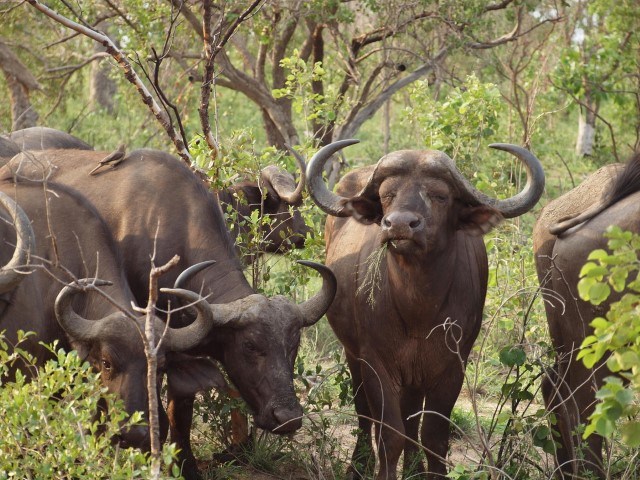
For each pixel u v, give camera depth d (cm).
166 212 977
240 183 1251
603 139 2634
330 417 1048
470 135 1299
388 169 795
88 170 1044
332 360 1276
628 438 620
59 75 2050
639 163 825
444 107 1292
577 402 845
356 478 934
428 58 1741
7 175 1033
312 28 1748
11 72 1969
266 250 1266
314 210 1110
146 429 769
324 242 1088
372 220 838
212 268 943
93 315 845
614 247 595
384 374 877
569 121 3500
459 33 1684
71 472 646
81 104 3081
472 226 817
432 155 797
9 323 803
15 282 730
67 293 779
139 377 783
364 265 888
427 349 855
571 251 836
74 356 675
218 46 1103
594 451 825
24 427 659
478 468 820
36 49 2012
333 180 1692
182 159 1166
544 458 977
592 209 838
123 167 1029
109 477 660
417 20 1714
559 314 880
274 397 838
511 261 1212
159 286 956
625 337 607
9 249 836
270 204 1248
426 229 774
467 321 865
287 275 1097
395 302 842
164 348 809
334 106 1309
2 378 826
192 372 830
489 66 2016
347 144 863
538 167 816
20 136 1338
